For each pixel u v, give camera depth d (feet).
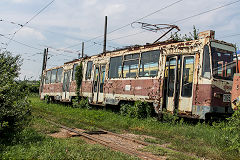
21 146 18.54
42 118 36.88
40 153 16.93
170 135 27.30
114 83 47.21
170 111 34.73
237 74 27.14
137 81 41.37
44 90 87.86
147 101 38.60
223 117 32.99
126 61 45.19
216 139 23.27
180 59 34.53
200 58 32.35
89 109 53.57
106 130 30.45
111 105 50.83
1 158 15.51
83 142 22.08
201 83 31.68
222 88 31.71
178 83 34.40
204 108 30.89
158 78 37.17
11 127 22.24
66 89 67.87
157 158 18.16
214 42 32.50
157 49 38.52
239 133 21.43
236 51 34.81
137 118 38.22
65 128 29.81
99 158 16.72
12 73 23.52
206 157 18.89
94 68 55.21
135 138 25.98
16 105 22.16
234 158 18.35
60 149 17.87
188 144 22.70
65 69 71.26
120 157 17.19
